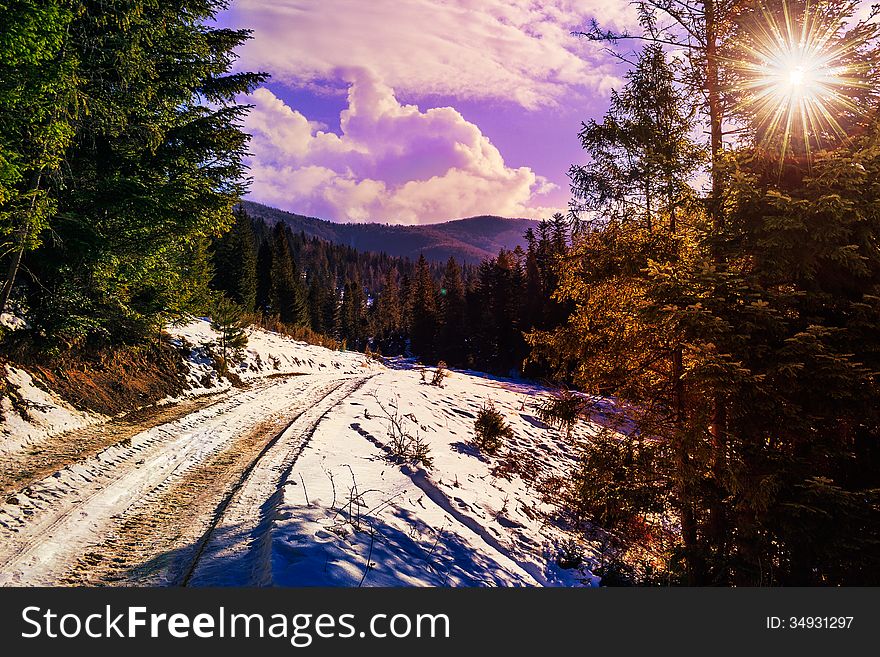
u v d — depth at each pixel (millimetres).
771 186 6828
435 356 68875
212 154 12430
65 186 9148
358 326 103625
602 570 7691
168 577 4859
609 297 8664
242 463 9117
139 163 10867
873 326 5797
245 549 5484
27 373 9883
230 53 13602
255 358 23422
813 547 5891
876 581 5809
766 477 5828
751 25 7277
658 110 8070
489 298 62844
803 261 6160
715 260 7000
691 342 6582
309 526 5867
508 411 20984
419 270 78062
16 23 6176
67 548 5340
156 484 7688
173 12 10773
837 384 5797
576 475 8828
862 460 6281
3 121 6977
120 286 11211
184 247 14078
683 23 8023
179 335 19016
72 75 7617
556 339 9172
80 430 9648
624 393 8641
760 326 6000
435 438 13531
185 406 13656
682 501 7355
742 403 6172
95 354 12352
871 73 6645
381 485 8492
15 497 6262
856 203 5805
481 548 7258
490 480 11422
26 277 9836
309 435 11281
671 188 7633
